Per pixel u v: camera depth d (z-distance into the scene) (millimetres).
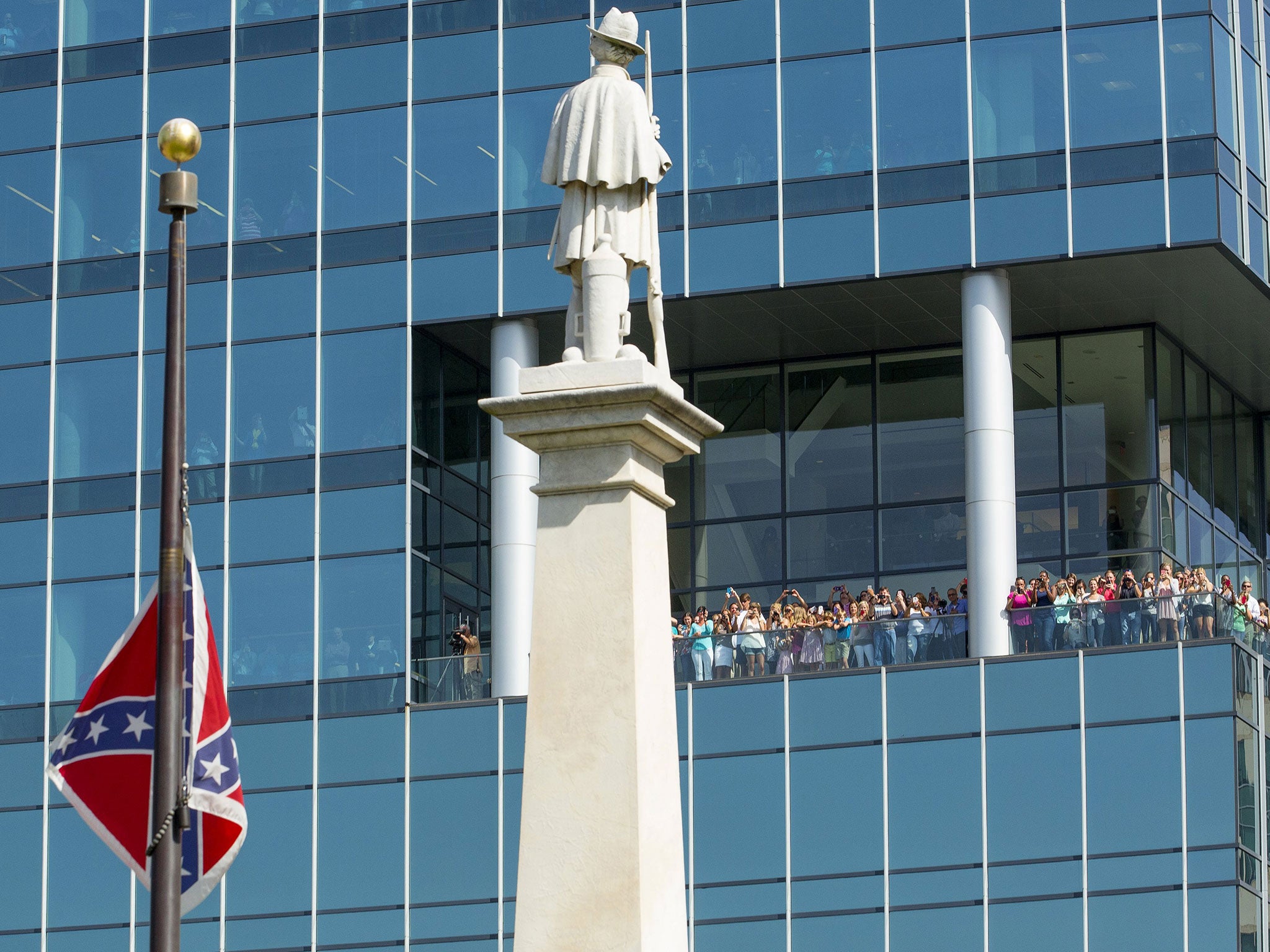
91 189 110688
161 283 109062
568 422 34438
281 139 108625
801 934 95875
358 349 106188
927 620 97812
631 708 33906
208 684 41594
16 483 109125
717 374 112312
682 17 104500
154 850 34812
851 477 109562
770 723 98000
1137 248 98188
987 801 95062
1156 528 105000
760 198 102500
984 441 99375
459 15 107562
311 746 103125
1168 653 94250
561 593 34438
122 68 111188
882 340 108750
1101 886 93188
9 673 107500
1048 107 100250
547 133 105938
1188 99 98938
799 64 103188
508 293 105000
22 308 110375
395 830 101625
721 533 110688
